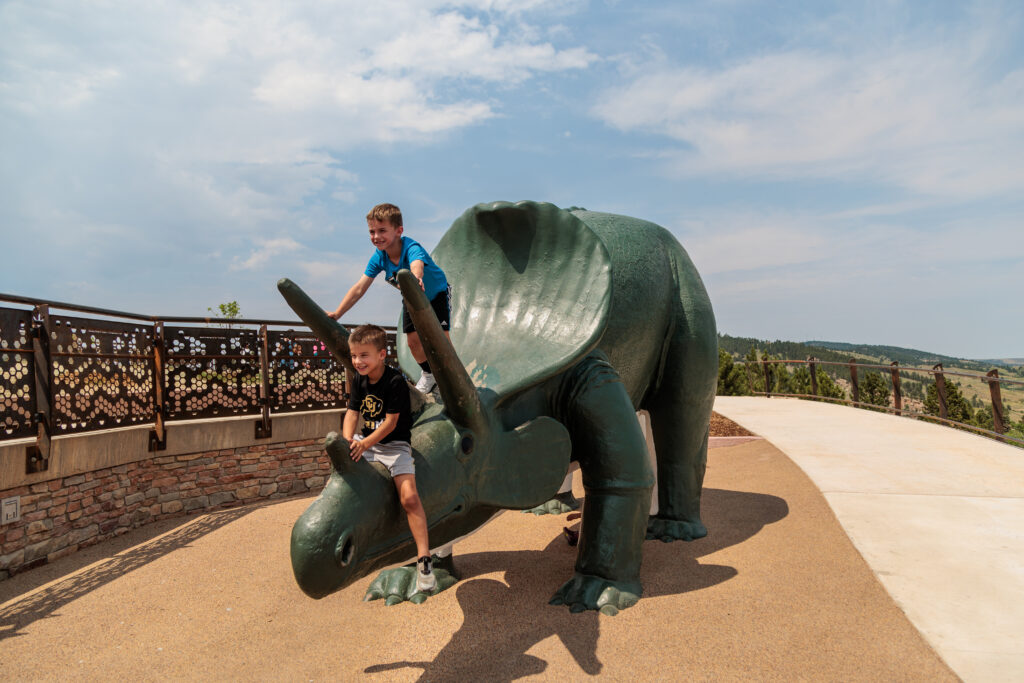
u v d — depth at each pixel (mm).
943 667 3311
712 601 4176
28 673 3820
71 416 6535
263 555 5816
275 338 8766
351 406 3107
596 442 4230
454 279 4473
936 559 4781
